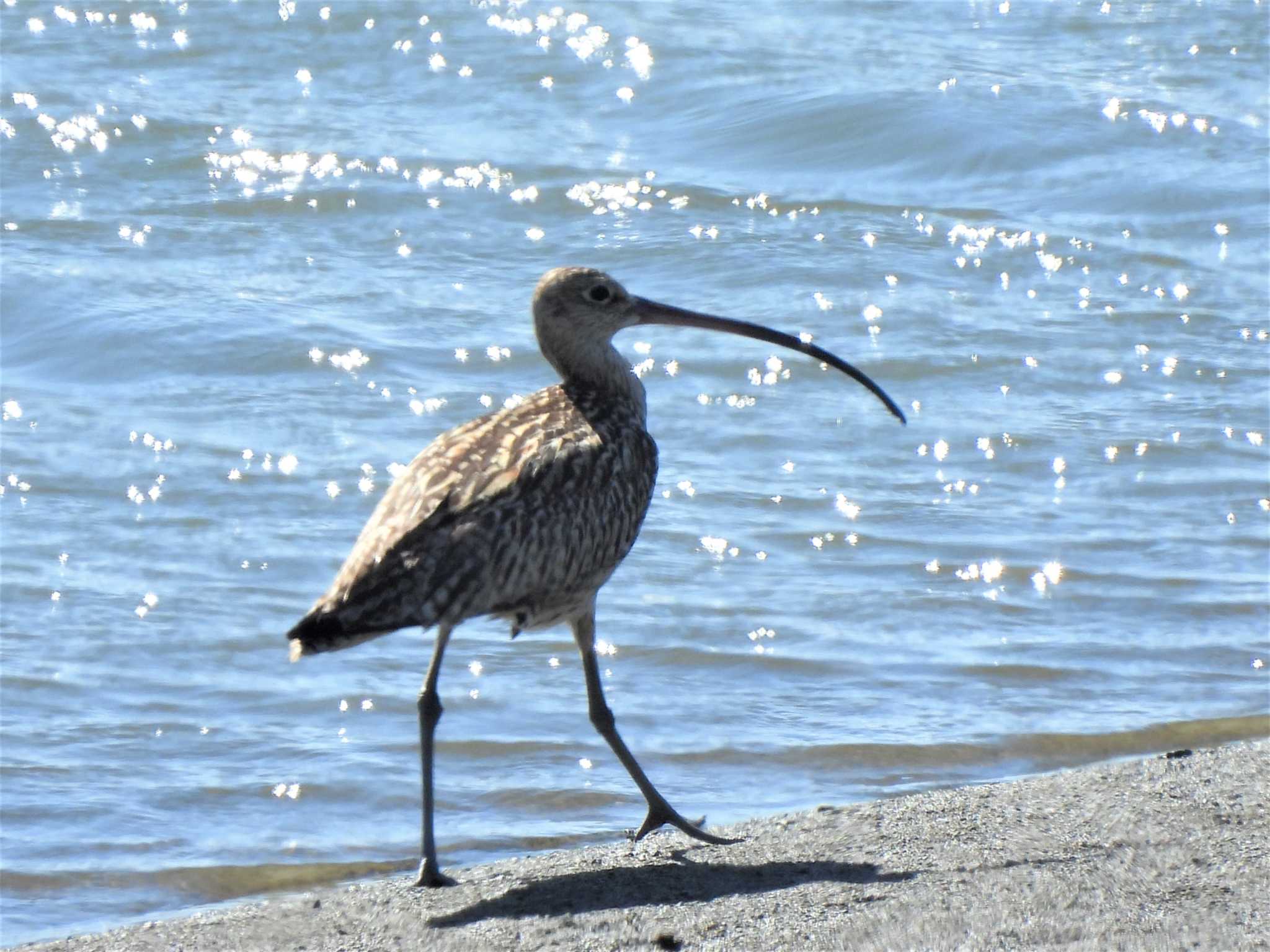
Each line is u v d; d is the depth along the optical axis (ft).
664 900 26.89
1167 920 24.89
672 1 91.61
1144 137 76.74
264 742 36.42
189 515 47.78
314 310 60.95
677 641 40.81
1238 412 54.29
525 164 73.20
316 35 85.97
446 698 38.34
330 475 50.24
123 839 32.37
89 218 68.13
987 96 79.87
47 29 85.87
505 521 27.50
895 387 56.34
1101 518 47.62
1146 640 40.68
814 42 87.15
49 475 49.52
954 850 28.07
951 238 67.92
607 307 32.60
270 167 72.43
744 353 58.44
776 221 69.21
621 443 29.99
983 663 39.50
